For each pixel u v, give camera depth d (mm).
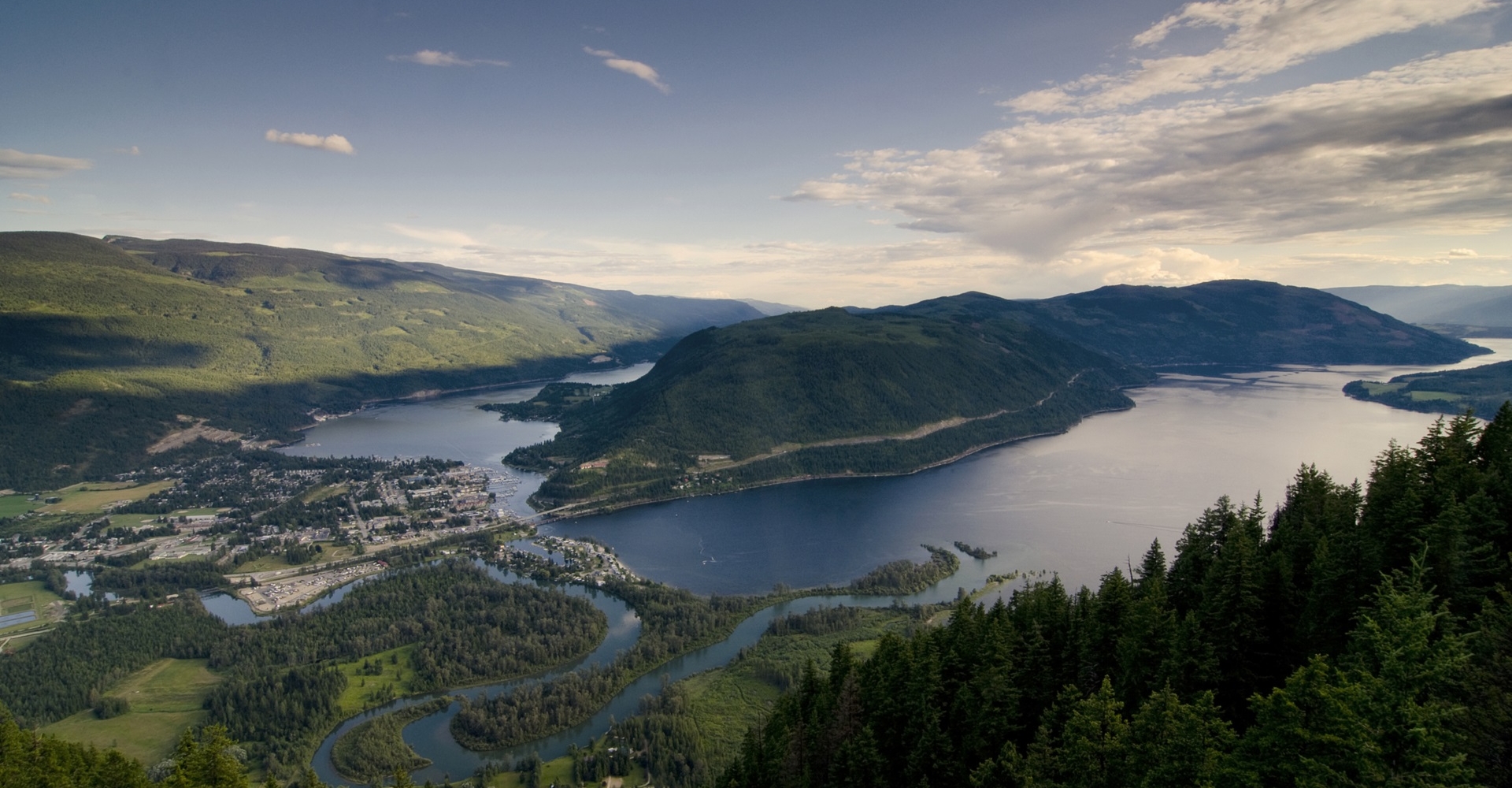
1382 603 74625
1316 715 68750
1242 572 102688
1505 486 102688
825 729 114938
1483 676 67688
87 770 124250
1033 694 106250
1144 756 75688
